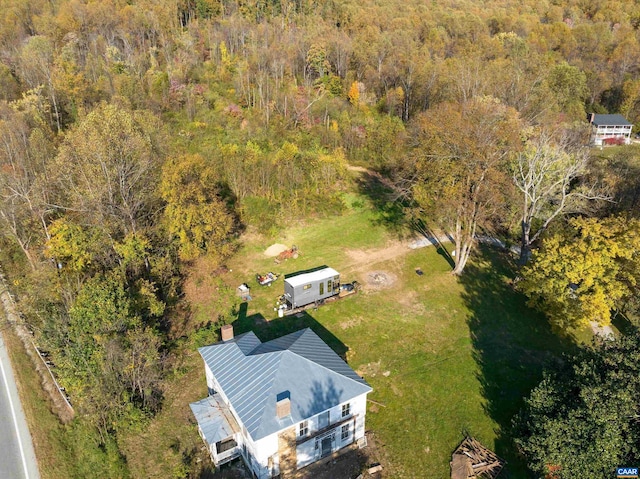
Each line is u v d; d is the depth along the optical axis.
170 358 32.53
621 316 37.09
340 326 35.53
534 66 88.69
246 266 43.84
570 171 41.09
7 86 69.69
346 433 25.67
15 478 24.27
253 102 75.50
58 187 43.78
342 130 71.81
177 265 41.31
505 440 26.30
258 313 37.03
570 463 20.89
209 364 26.84
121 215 40.00
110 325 27.64
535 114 72.19
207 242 40.81
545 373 24.73
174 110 71.75
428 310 37.66
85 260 36.06
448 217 40.84
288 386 24.09
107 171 38.25
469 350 33.31
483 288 40.59
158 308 32.91
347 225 51.53
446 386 30.11
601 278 31.27
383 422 27.69
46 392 30.31
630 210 45.44
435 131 38.06
